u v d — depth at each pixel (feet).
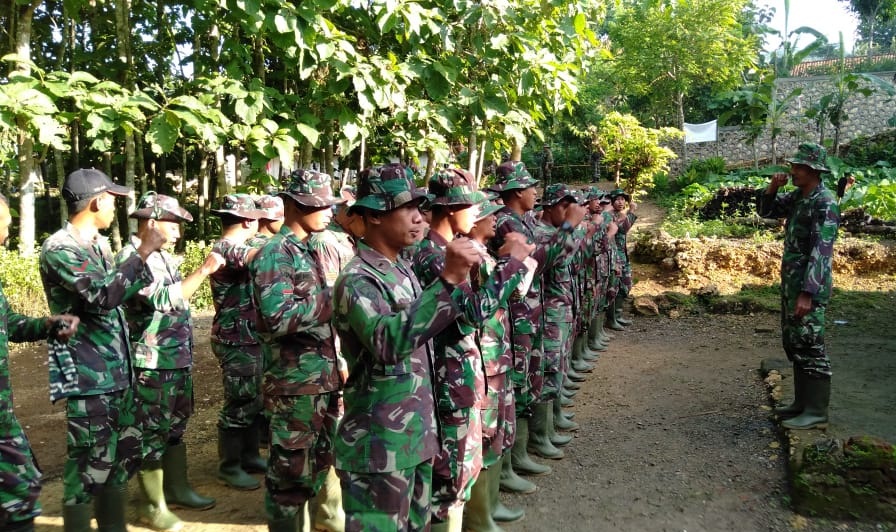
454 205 9.73
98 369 10.07
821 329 14.19
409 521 8.02
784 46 73.92
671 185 73.82
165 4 32.01
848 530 10.92
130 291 9.69
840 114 68.95
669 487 12.90
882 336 22.63
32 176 29.27
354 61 18.97
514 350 12.71
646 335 26.68
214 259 12.23
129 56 27.76
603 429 16.48
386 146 25.85
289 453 10.14
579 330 20.34
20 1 23.24
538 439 14.84
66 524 10.07
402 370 7.55
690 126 82.28
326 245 13.05
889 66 81.61
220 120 18.20
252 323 13.33
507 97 22.93
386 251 7.91
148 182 45.16
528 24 22.77
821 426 13.98
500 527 11.55
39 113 17.43
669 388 19.30
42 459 15.20
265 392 10.39
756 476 12.93
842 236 35.68
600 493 12.92
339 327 7.59
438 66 19.86
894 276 30.66
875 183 49.32
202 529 11.64
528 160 89.35
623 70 82.12
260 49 25.45
